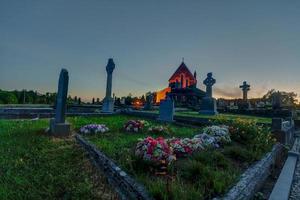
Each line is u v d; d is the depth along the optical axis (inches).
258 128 359.6
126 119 687.1
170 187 147.9
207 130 347.9
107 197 166.1
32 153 255.8
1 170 202.4
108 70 975.0
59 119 382.9
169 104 657.0
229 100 1833.2
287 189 217.3
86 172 209.9
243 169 227.1
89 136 371.9
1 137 330.6
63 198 161.8
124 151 247.4
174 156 207.2
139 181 167.3
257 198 195.2
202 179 171.6
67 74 393.4
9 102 2059.5
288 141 510.0
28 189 170.7
